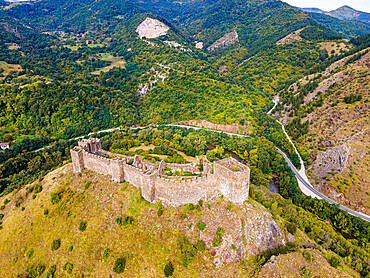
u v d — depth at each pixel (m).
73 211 78.38
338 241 77.88
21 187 102.81
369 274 63.78
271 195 97.69
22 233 78.81
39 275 68.38
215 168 72.00
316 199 104.06
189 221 68.56
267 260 62.12
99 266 65.19
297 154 148.25
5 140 146.12
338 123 146.50
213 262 61.88
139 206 73.88
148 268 62.62
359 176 111.38
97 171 88.50
